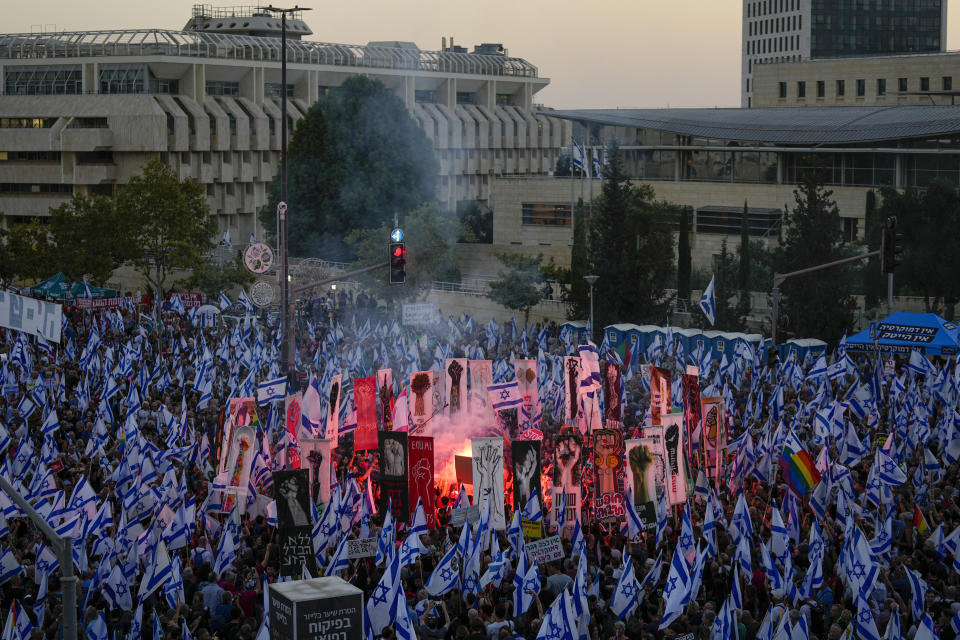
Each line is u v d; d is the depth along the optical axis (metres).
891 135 90.62
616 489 27.42
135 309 65.12
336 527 25.28
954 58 122.19
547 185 110.94
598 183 107.25
